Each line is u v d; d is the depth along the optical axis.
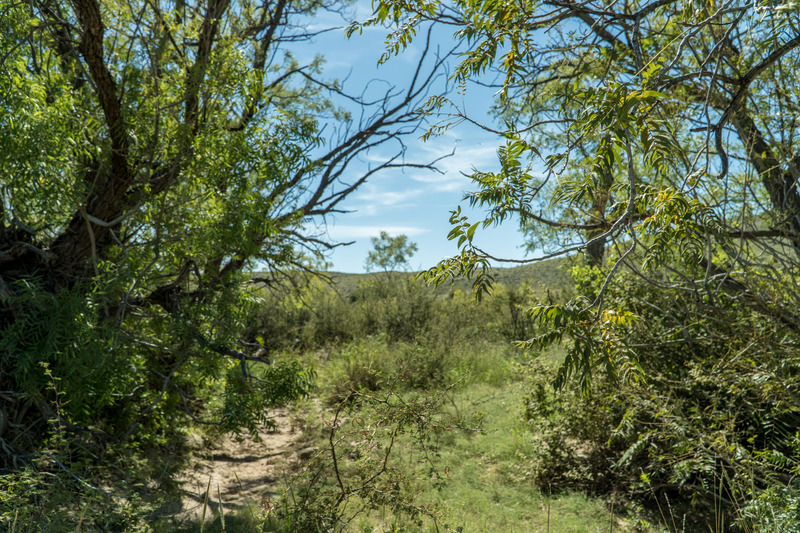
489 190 2.44
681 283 4.55
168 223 5.32
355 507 4.79
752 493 3.58
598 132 1.80
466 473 5.91
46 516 3.62
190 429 7.13
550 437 5.68
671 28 3.82
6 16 4.29
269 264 7.11
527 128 2.48
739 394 4.50
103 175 5.36
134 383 5.73
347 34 2.98
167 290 5.93
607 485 5.46
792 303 3.94
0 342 4.31
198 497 5.54
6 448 4.48
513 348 12.75
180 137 5.19
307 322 16.12
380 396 4.73
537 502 5.19
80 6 4.17
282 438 8.14
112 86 4.71
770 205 4.31
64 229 5.38
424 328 15.09
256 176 5.87
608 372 1.96
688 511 4.81
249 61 5.84
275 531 4.36
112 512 4.07
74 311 4.45
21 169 4.08
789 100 3.62
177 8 6.19
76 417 5.09
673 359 5.09
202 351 5.78
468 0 2.60
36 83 4.38
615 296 5.25
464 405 8.13
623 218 1.91
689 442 4.12
